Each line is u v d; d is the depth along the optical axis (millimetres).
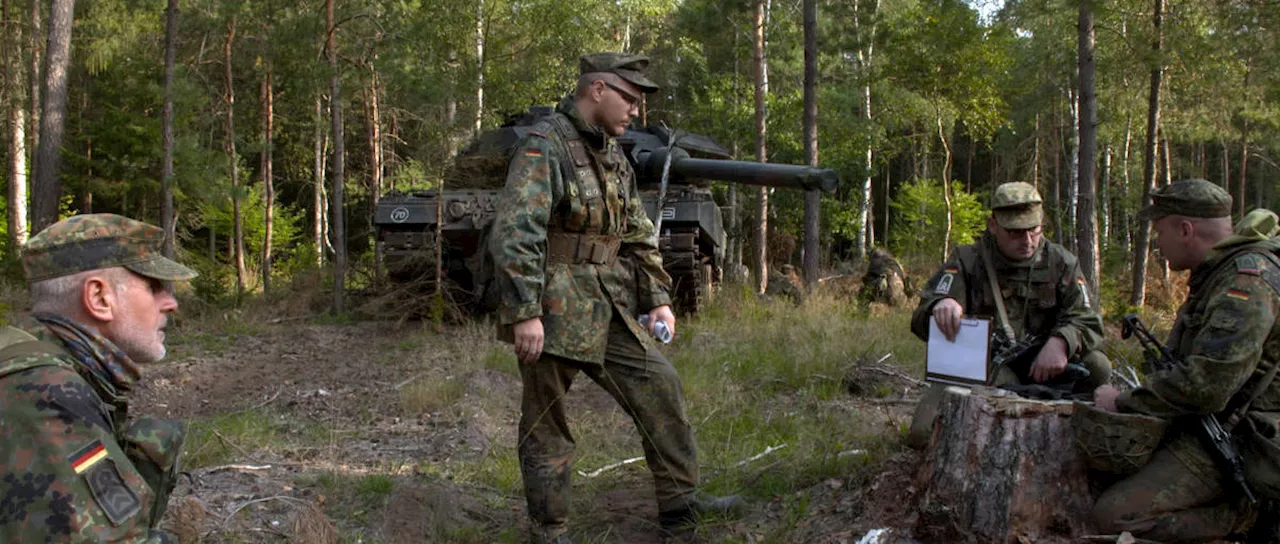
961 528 3338
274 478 4574
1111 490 3316
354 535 3988
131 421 2391
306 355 9383
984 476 3314
